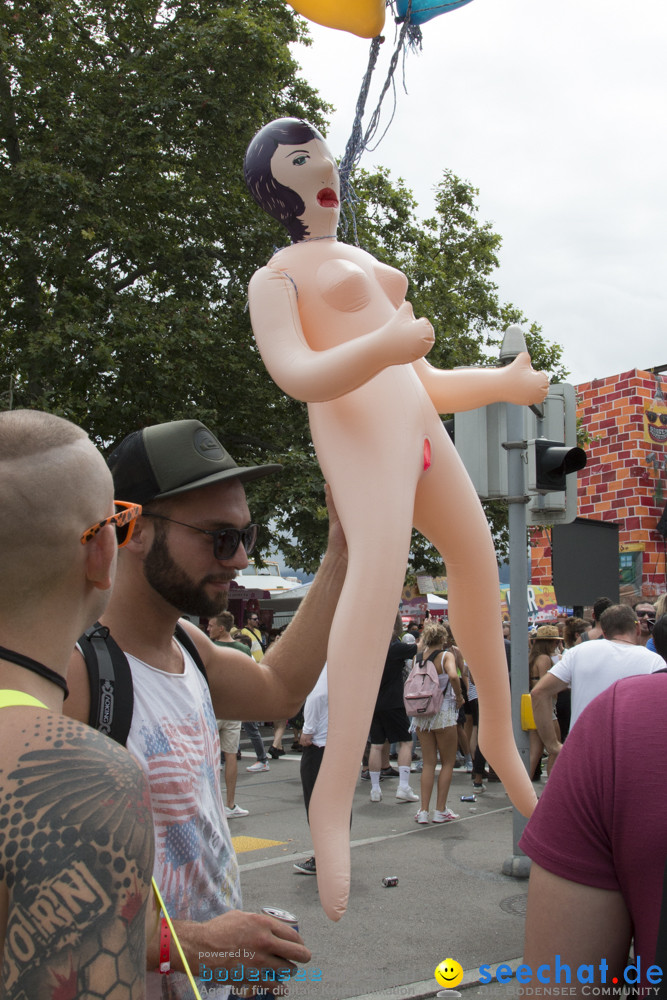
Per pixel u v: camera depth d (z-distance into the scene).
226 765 7.61
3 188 11.75
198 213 13.26
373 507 1.78
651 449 18.95
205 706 1.71
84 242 12.23
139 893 0.82
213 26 12.57
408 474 1.82
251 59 12.66
